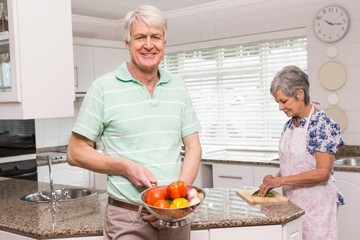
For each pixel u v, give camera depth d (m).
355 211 3.16
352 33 3.67
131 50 1.49
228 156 4.06
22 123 3.88
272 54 4.24
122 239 1.50
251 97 4.44
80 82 4.52
